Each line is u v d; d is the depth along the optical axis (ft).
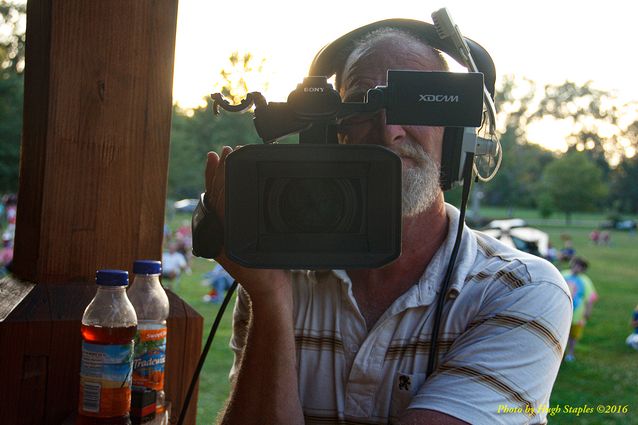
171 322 5.45
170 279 53.06
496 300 4.53
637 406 24.17
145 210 5.52
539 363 4.30
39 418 4.94
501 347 4.29
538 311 4.39
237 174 3.81
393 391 4.66
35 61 5.34
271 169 3.82
